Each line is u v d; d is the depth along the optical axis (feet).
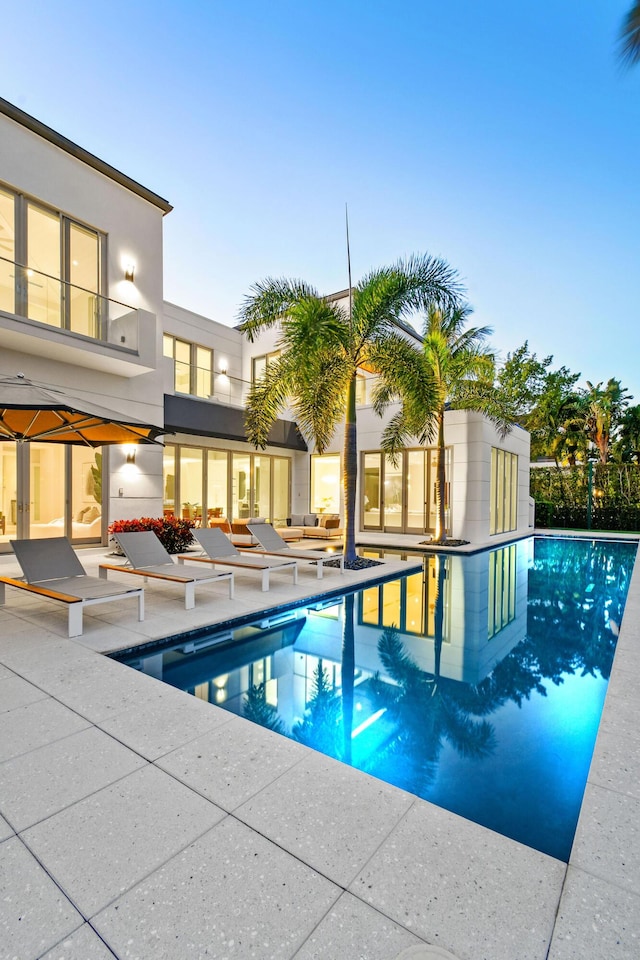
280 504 60.34
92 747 9.04
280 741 9.43
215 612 19.24
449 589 27.07
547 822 7.76
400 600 24.25
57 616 18.53
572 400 91.09
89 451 35.55
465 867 6.07
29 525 32.30
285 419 57.00
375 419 55.57
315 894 5.57
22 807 7.19
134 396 37.99
